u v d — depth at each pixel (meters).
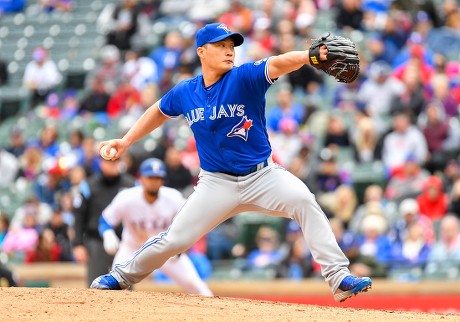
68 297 23.59
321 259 24.41
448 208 46.69
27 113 70.12
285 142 54.12
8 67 76.12
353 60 22.67
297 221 24.67
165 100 25.86
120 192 36.97
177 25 71.12
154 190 36.28
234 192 24.80
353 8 64.75
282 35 61.69
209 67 24.55
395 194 48.16
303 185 24.64
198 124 24.86
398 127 52.12
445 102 55.41
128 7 72.88
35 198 54.00
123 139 26.34
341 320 21.16
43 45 76.94
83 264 47.44
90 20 78.00
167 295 24.84
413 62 57.16
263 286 44.44
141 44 70.69
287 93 56.12
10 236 53.00
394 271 43.88
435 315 22.42
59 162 57.06
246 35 64.88
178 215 25.36
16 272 47.94
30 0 83.06
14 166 61.81
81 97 68.38
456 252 43.62
